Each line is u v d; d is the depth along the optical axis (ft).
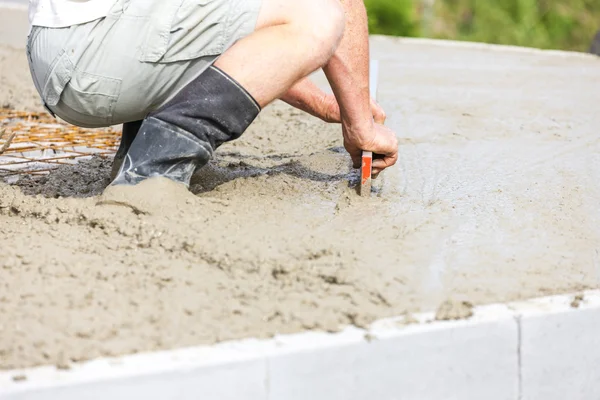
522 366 11.59
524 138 21.47
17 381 9.56
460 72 31.99
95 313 11.00
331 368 10.52
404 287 11.89
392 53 37.73
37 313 10.90
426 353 10.95
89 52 13.33
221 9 13.12
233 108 13.55
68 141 20.39
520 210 15.46
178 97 13.66
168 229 13.05
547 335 11.62
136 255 12.61
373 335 10.70
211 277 12.02
